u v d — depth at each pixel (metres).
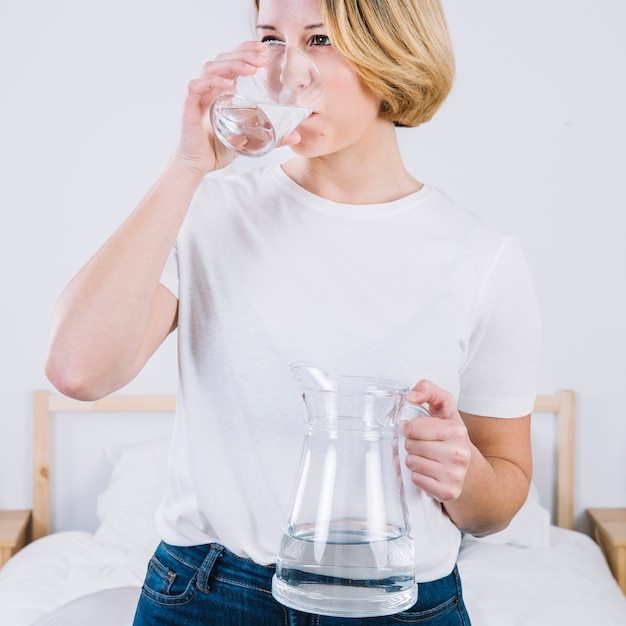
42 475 3.06
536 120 3.12
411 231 1.10
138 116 3.10
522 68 3.10
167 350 3.11
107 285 0.96
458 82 3.10
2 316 3.10
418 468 0.90
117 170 3.11
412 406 0.94
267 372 1.04
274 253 1.07
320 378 0.87
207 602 1.04
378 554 0.81
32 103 3.08
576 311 3.15
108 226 3.12
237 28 3.08
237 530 1.02
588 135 3.12
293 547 0.83
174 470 1.08
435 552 1.06
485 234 1.12
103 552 2.71
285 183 1.11
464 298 1.09
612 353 3.16
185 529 1.06
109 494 2.88
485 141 3.12
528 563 2.61
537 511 2.83
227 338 1.05
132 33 3.08
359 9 0.97
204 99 0.95
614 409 3.17
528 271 1.14
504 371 1.14
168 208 0.97
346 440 0.82
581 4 3.10
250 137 0.93
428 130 3.11
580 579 2.51
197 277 1.07
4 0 3.06
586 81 3.11
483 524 1.11
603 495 3.19
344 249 1.08
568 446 3.11
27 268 3.10
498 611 2.28
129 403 3.06
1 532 2.86
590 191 3.13
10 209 3.09
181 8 3.08
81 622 1.37
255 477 1.03
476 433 1.18
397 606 0.82
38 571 2.53
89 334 0.95
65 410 3.07
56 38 3.08
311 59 0.98
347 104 0.99
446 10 3.09
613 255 3.14
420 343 1.06
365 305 1.06
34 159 3.09
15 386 3.11
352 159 1.09
